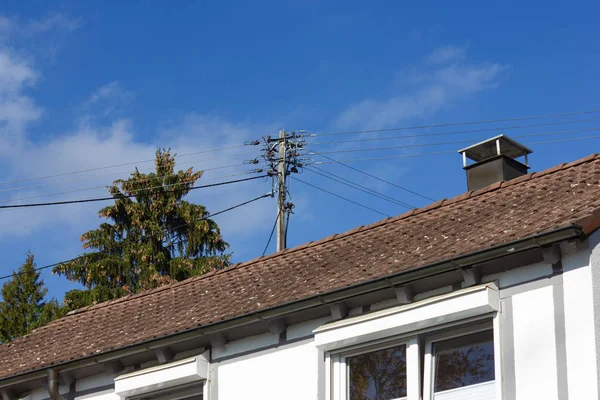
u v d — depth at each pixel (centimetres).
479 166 1716
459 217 1448
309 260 1561
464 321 1192
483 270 1200
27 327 3584
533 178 1481
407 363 1224
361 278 1310
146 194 3959
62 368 1509
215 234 3916
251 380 1358
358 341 1261
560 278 1133
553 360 1105
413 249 1380
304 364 1316
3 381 1555
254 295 1491
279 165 3047
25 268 3700
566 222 1132
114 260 3769
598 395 1056
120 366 1493
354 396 1267
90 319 1792
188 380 1405
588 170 1409
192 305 1605
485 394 1162
